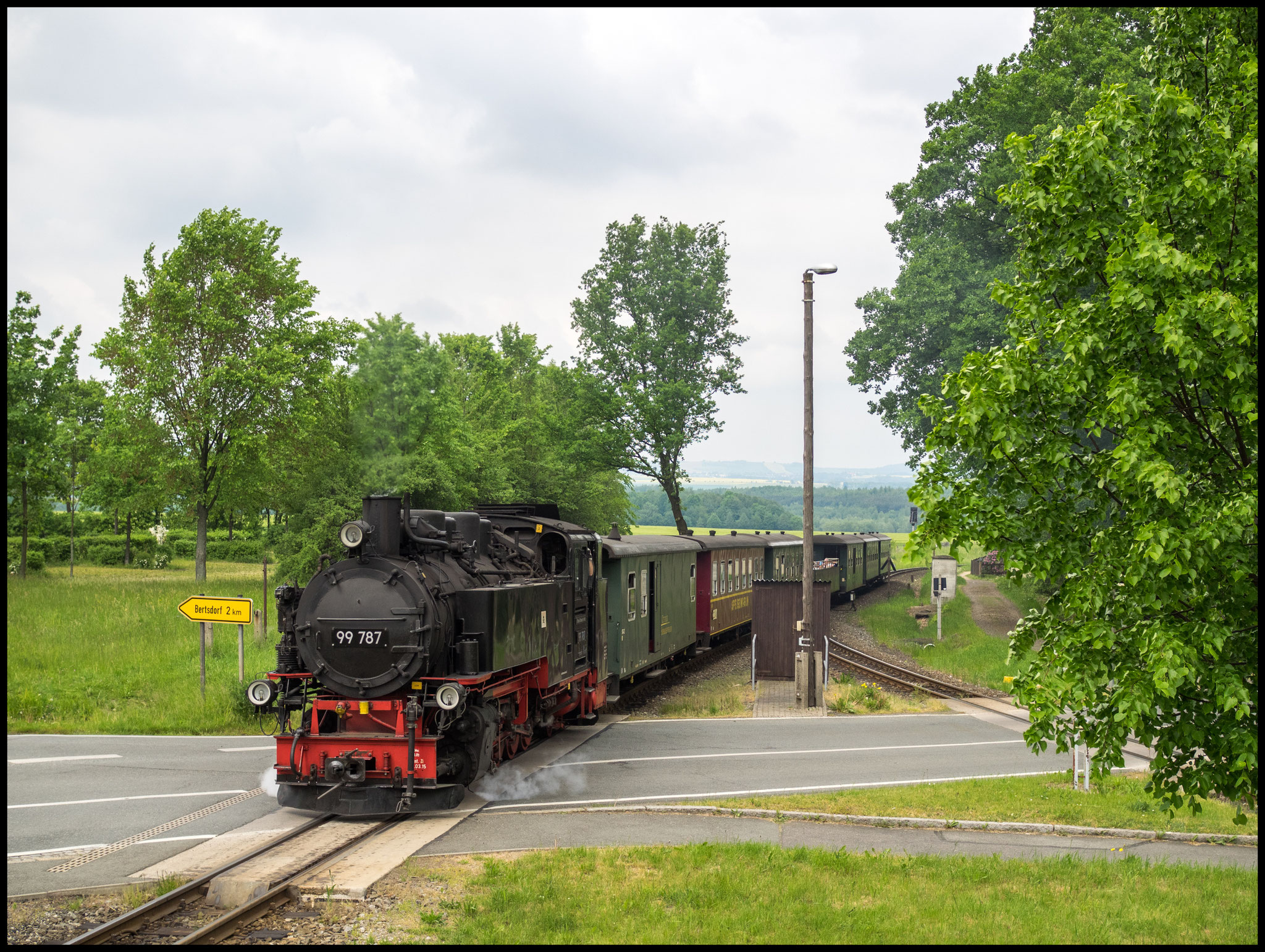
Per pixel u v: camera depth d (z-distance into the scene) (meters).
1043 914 7.02
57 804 10.43
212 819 9.84
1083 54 27.28
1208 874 8.21
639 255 44.28
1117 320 7.33
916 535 7.98
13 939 6.46
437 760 10.12
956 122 32.94
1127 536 7.25
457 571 11.31
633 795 11.24
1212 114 7.64
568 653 14.15
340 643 10.22
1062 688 7.17
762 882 7.72
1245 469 7.16
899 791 11.41
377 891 7.50
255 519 41.16
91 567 49.69
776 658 21.78
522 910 7.02
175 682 17.38
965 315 30.31
